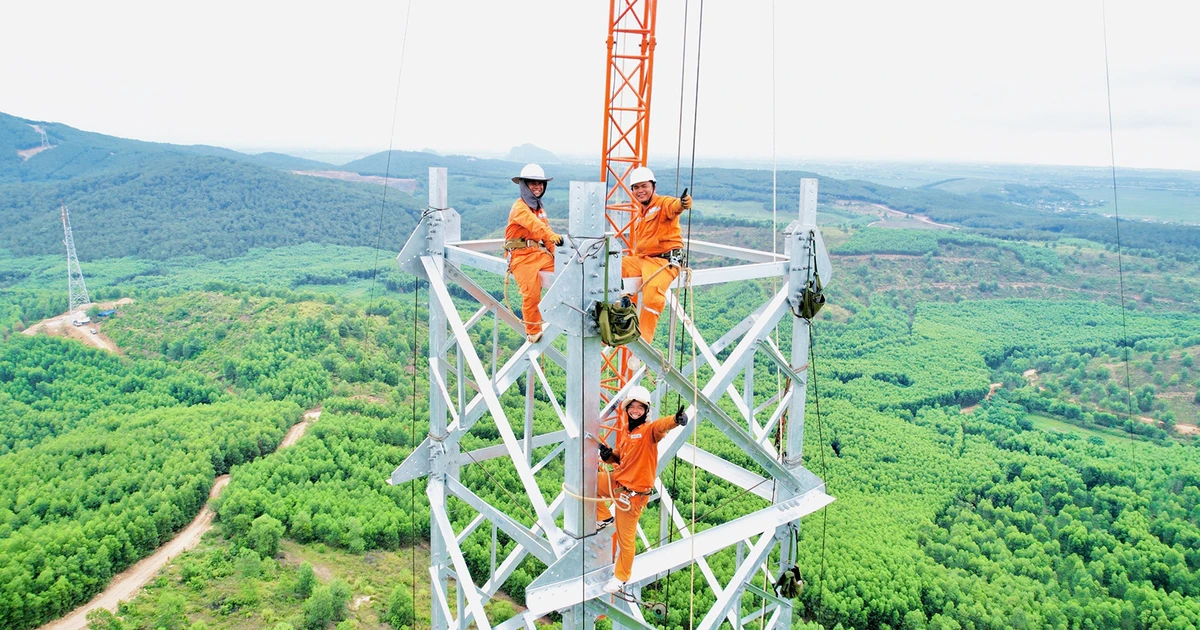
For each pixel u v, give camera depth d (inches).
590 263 300.5
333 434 3097.9
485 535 1975.9
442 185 438.9
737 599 425.7
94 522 2247.8
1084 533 2812.5
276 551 2202.3
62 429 3326.8
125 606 1930.4
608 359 522.3
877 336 6161.4
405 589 1887.3
